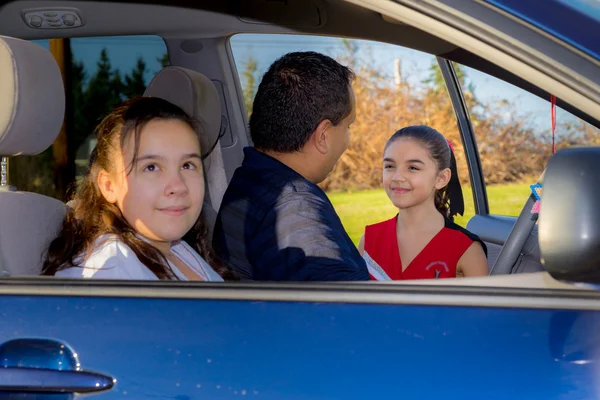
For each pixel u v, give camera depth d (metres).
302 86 2.31
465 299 1.55
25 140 1.88
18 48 1.85
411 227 2.82
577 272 1.37
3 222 1.96
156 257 1.99
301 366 1.52
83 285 1.63
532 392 1.49
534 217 2.55
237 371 1.53
